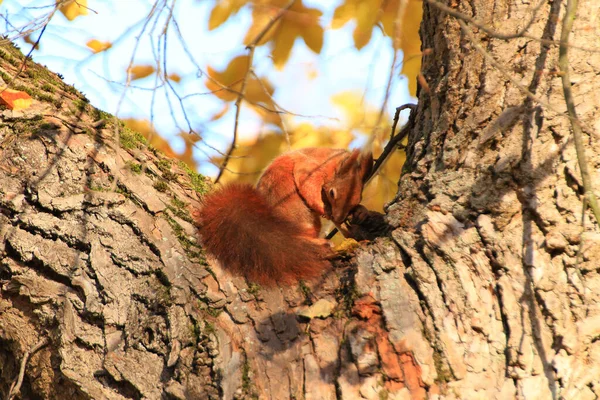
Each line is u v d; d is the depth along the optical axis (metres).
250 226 6.06
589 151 5.21
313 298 5.25
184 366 4.74
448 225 5.20
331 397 4.48
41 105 6.20
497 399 4.38
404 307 4.87
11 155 5.80
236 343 4.85
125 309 5.15
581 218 4.86
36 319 5.29
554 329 4.60
